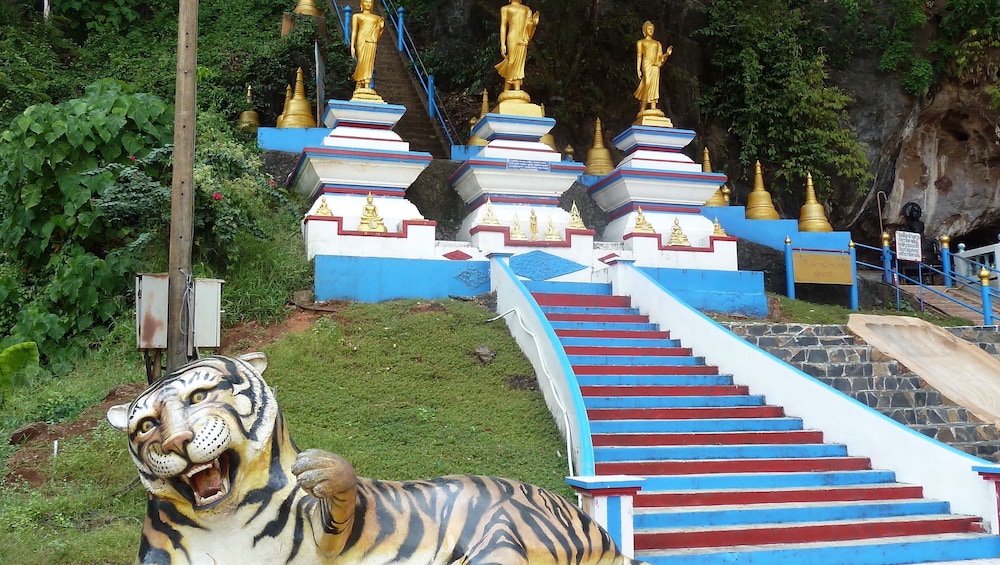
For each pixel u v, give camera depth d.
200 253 11.28
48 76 18.31
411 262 12.38
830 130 20.56
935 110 22.36
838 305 15.80
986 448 10.58
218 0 23.41
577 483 6.71
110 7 22.16
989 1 21.31
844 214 21.62
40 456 8.10
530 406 9.45
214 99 17.62
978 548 7.89
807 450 9.32
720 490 8.30
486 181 14.39
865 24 22.02
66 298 11.08
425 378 9.89
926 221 23.00
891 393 11.29
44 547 6.34
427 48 23.42
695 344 11.27
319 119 17.00
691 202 15.50
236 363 4.18
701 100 21.12
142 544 4.11
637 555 7.08
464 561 4.35
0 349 10.73
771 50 20.89
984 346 13.23
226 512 3.99
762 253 16.50
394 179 13.85
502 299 11.74
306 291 11.79
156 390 3.96
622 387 9.96
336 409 9.02
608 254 13.70
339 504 3.92
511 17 15.48
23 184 11.72
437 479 4.66
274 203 13.70
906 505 8.42
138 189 10.66
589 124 20.61
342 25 21.83
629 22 20.78
